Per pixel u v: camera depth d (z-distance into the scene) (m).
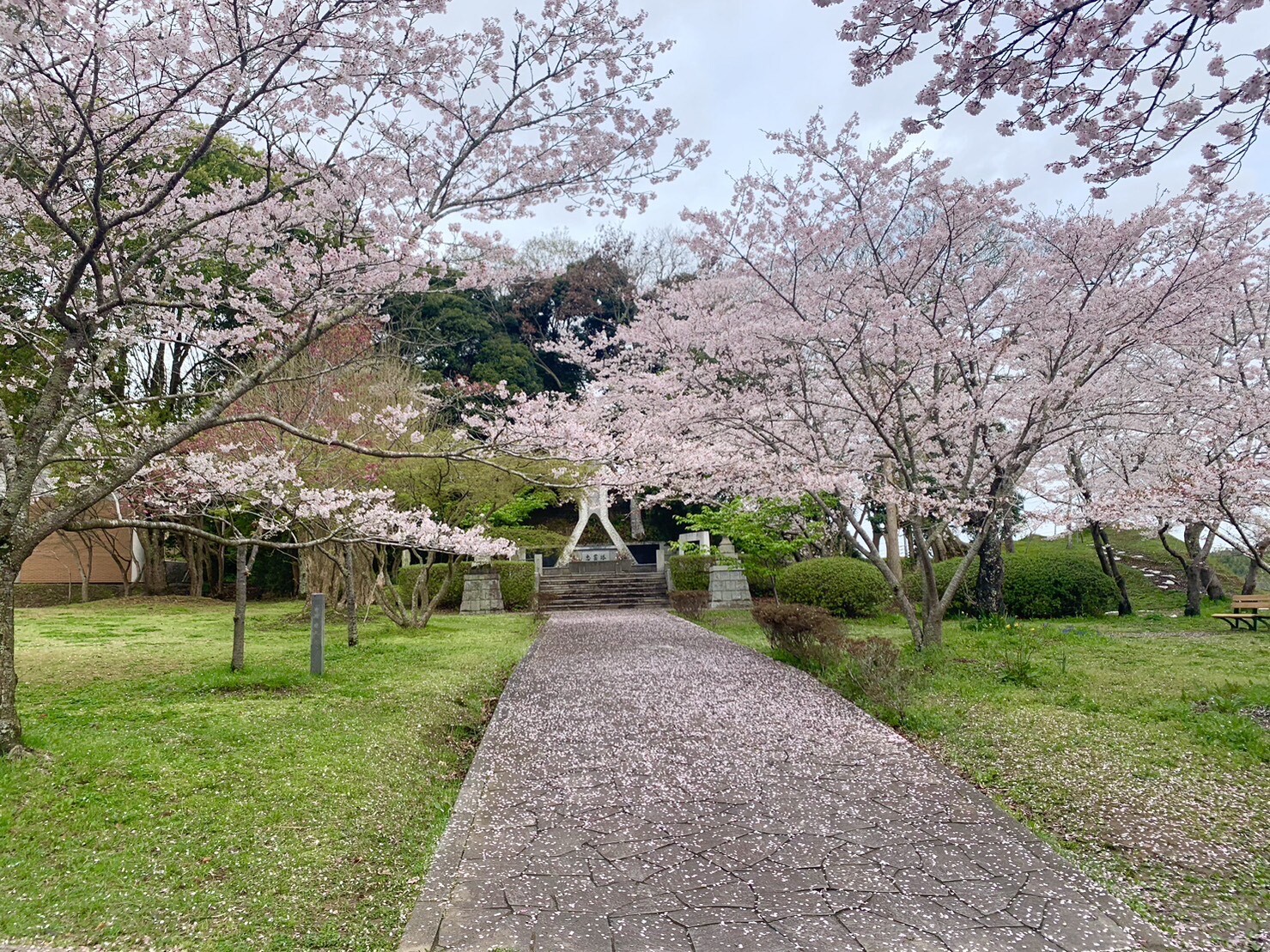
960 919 3.07
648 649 10.80
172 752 4.89
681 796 4.53
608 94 6.16
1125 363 11.12
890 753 5.32
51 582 22.41
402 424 8.11
